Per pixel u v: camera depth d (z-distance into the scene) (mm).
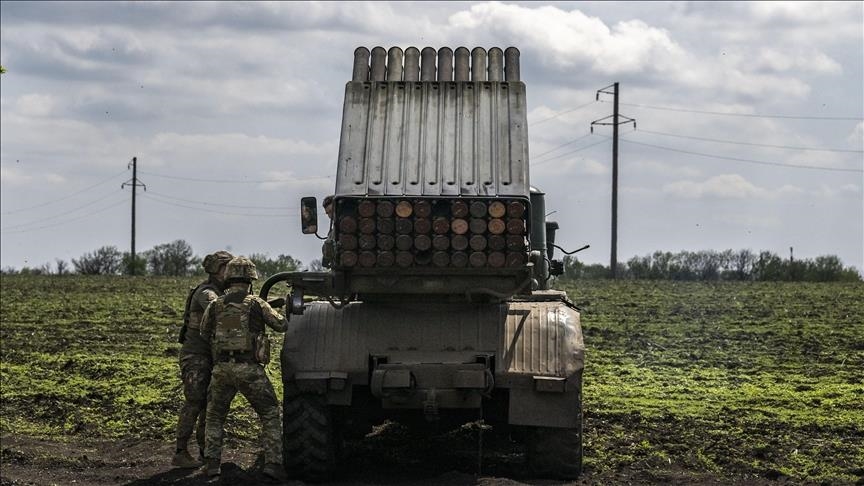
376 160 11281
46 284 42562
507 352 10820
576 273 60156
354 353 10875
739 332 24141
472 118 11500
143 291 37906
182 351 11719
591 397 16141
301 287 11109
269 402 10930
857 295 34781
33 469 11852
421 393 10508
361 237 10711
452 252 10672
